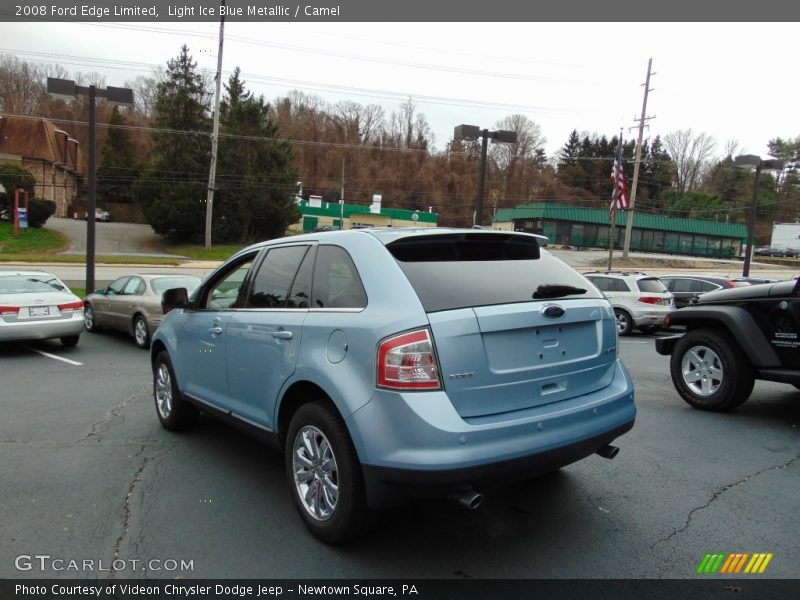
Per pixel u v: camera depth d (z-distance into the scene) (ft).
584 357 10.98
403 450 8.88
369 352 9.45
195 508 12.12
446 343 9.14
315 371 10.32
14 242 131.75
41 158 195.72
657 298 44.93
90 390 23.03
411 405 8.91
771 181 279.69
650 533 11.14
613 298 46.34
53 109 266.57
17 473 14.02
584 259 149.59
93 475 13.93
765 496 12.94
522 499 12.72
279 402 11.55
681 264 149.07
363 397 9.40
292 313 11.62
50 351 32.35
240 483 13.48
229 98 166.91
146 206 159.94
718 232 207.82
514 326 9.80
